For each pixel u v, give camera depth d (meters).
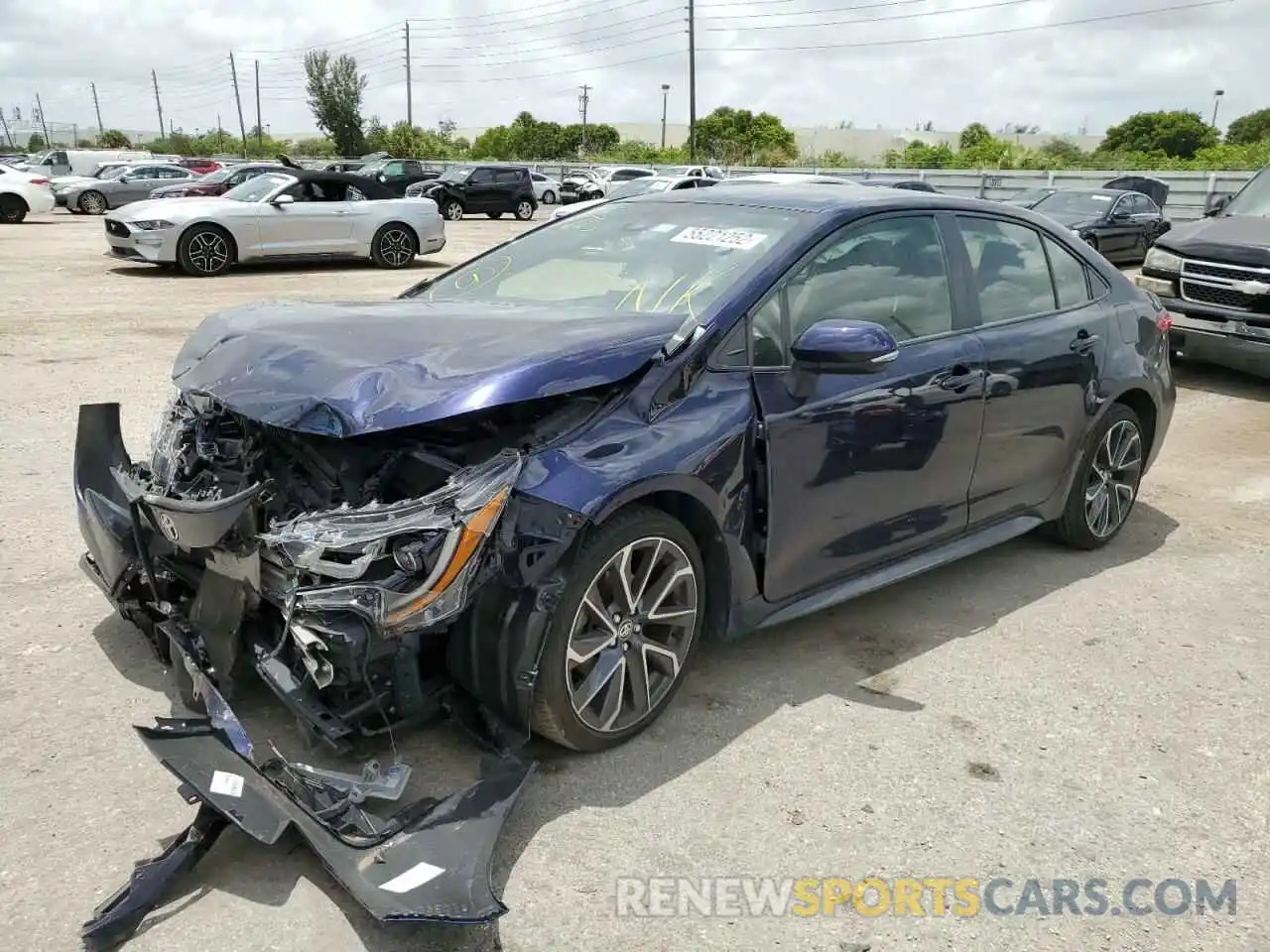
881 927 2.50
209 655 2.95
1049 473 4.55
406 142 70.56
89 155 38.69
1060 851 2.81
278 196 15.29
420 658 2.88
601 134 80.50
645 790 2.96
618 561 2.95
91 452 3.54
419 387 2.73
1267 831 2.93
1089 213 18.50
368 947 2.34
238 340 3.19
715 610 3.36
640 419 3.03
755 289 3.37
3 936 2.32
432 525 2.59
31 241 18.95
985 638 4.05
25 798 2.79
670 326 3.19
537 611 2.76
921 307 3.91
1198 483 6.28
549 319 3.25
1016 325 4.26
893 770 3.13
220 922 2.39
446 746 3.09
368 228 16.06
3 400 6.94
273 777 2.62
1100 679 3.75
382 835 2.44
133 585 3.34
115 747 3.04
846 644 3.95
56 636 3.67
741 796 2.96
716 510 3.16
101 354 8.56
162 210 14.44
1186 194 30.81
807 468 3.41
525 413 2.94
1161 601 4.47
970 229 4.21
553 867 2.64
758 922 2.49
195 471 3.25
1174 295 8.79
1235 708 3.59
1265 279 8.15
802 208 3.81
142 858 2.59
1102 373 4.63
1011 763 3.21
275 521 2.76
